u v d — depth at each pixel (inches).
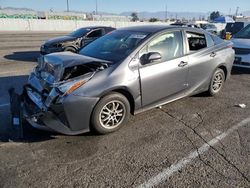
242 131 163.0
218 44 220.1
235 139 152.4
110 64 153.3
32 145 141.1
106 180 114.8
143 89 162.6
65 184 111.8
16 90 236.5
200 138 153.3
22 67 338.6
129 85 153.9
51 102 134.6
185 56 187.3
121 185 111.9
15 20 1295.5
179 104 207.5
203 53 202.1
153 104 174.7
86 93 138.8
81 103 138.1
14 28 1298.0
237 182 114.3
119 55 162.4
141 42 165.0
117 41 179.8
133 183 113.3
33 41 700.0
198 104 208.7
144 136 154.3
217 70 221.0
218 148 142.2
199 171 121.9
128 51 161.8
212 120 178.7
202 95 229.6
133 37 174.9
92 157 131.8
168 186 111.7
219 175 119.0
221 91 246.1
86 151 137.0
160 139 151.2
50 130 136.4
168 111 192.5
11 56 431.5
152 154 135.6
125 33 187.2
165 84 175.3
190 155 135.1
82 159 129.9
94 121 146.8
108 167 124.0
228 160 130.8
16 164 124.2
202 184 113.0
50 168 122.1
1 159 127.6
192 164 127.4
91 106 141.9
